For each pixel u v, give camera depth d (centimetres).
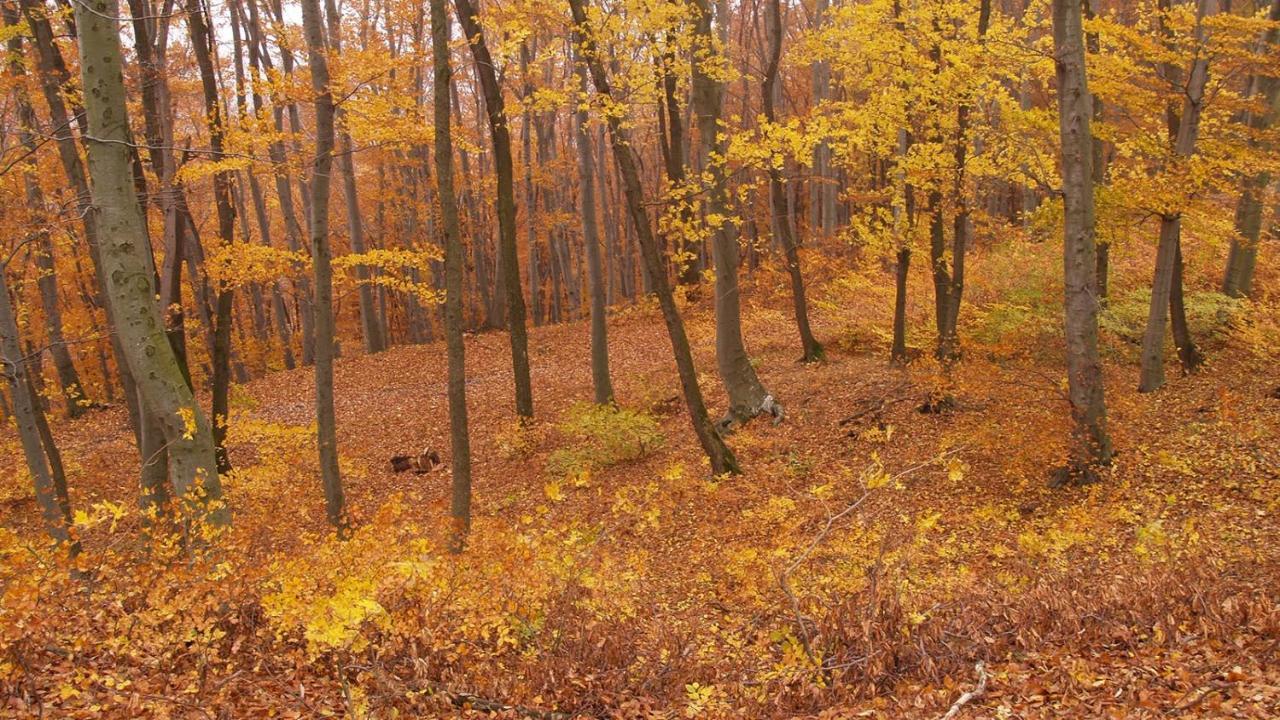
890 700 445
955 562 721
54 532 821
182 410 640
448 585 506
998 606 541
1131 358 1306
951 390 1115
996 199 2570
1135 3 1434
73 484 1392
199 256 1559
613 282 2922
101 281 1109
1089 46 1209
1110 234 1117
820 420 1257
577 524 646
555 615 538
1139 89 1023
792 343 1795
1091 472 893
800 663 480
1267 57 963
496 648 503
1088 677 428
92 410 2012
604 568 597
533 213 2869
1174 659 439
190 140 1087
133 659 453
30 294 1986
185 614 478
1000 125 1151
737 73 1141
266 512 962
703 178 1111
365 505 1245
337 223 3294
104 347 2472
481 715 435
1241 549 630
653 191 3119
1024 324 1357
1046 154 1123
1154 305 1134
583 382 1797
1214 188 1219
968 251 1978
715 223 1122
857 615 521
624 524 997
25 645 427
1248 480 813
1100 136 1080
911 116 1157
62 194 1062
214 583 504
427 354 2291
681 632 562
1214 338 1281
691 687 444
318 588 509
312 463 1359
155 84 996
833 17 1166
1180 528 730
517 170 2803
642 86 1098
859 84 1195
